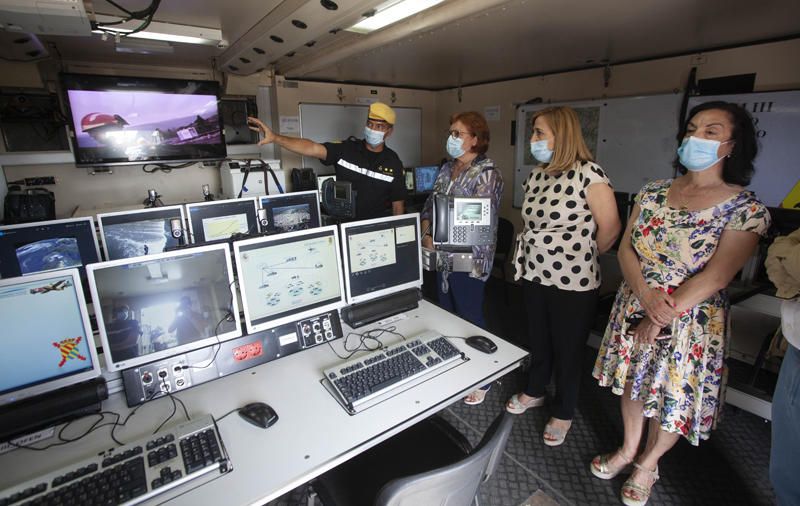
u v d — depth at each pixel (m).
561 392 1.95
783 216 1.76
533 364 2.07
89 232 2.04
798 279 1.14
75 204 3.49
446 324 1.75
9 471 1.00
